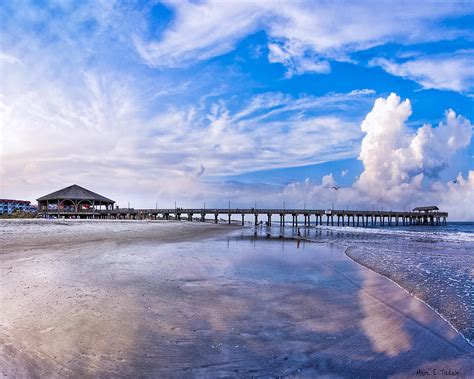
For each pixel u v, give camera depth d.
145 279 9.33
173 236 29.58
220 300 7.29
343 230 55.97
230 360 4.29
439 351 4.79
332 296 8.02
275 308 6.79
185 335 5.11
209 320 5.88
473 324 5.99
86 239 22.02
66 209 67.75
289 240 29.67
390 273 11.43
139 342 4.76
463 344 5.07
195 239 27.50
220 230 45.66
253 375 3.92
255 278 10.16
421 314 6.60
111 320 5.64
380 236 36.84
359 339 5.18
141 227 39.22
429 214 100.56
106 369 3.91
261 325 5.71
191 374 3.89
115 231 30.88
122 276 9.63
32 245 16.80
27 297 6.84
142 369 3.96
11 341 4.50
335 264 13.89
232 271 11.34
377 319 6.23
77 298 6.94
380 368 4.21
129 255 14.64
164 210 75.94
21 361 3.96
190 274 10.43
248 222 112.38
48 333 4.90
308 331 5.48
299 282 9.74
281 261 14.59
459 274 11.27
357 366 4.25
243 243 24.84
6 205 80.62
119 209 75.12
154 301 7.00
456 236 36.06
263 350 4.65
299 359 4.40
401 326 5.85
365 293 8.41
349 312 6.66
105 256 13.93
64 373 3.75
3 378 3.52
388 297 8.02
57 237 21.58
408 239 31.78
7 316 5.57
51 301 6.62
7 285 7.84
